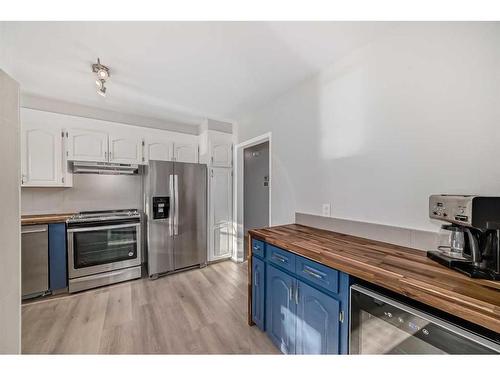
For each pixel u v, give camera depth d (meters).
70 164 2.62
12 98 0.94
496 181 1.00
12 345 0.93
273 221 2.50
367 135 1.54
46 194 2.65
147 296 2.33
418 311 0.79
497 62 0.99
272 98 2.49
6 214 0.91
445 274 0.89
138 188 3.23
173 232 2.95
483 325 0.63
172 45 1.55
